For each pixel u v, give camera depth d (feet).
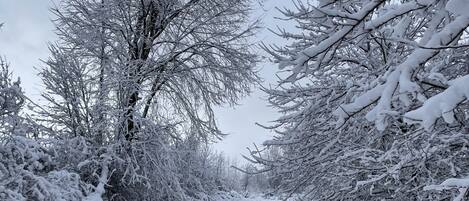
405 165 13.98
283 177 20.79
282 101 19.84
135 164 31.86
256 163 18.12
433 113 8.63
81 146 30.30
